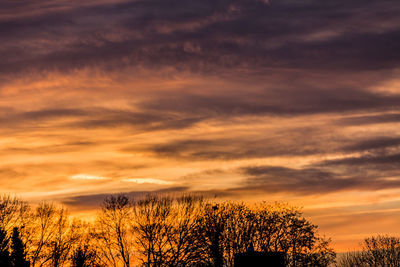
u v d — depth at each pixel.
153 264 100.31
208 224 104.06
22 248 97.06
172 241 102.38
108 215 105.62
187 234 102.69
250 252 86.56
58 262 102.69
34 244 101.88
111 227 104.69
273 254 87.50
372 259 148.62
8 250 95.25
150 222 102.56
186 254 101.12
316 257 105.62
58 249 103.12
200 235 102.69
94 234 105.69
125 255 103.00
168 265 100.25
